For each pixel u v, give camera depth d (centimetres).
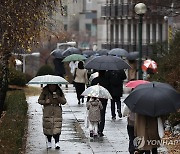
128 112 3278
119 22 13800
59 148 3700
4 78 4903
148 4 5862
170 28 6262
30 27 4028
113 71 4900
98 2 18162
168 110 2778
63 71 8319
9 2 3938
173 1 5838
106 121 4894
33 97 6988
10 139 3105
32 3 4019
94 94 3947
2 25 3978
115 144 3862
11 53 4619
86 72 6125
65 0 5212
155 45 6894
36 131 4369
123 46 13575
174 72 4572
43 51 16888
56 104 3706
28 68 16625
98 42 17750
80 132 4325
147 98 2797
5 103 5194
